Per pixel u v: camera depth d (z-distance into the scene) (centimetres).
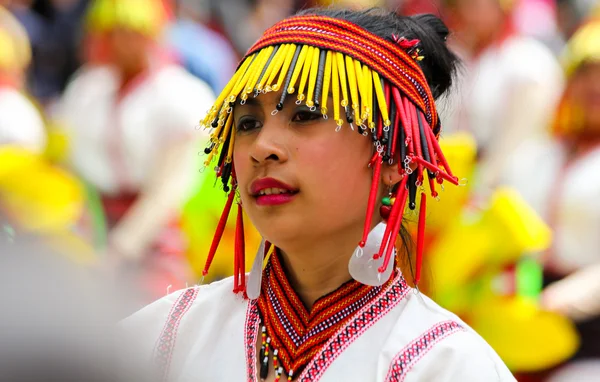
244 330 322
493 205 679
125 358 121
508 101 869
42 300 118
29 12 1428
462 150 678
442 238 674
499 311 691
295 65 303
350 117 296
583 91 720
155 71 850
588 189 713
